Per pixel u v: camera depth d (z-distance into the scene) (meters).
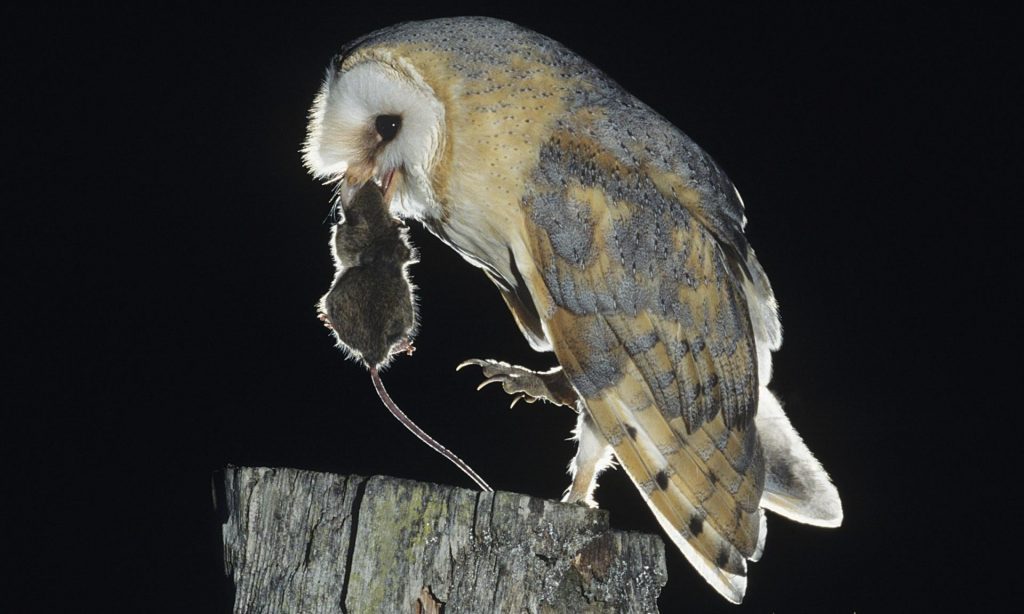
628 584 5.12
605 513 5.14
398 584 4.90
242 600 4.94
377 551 4.93
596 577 5.09
